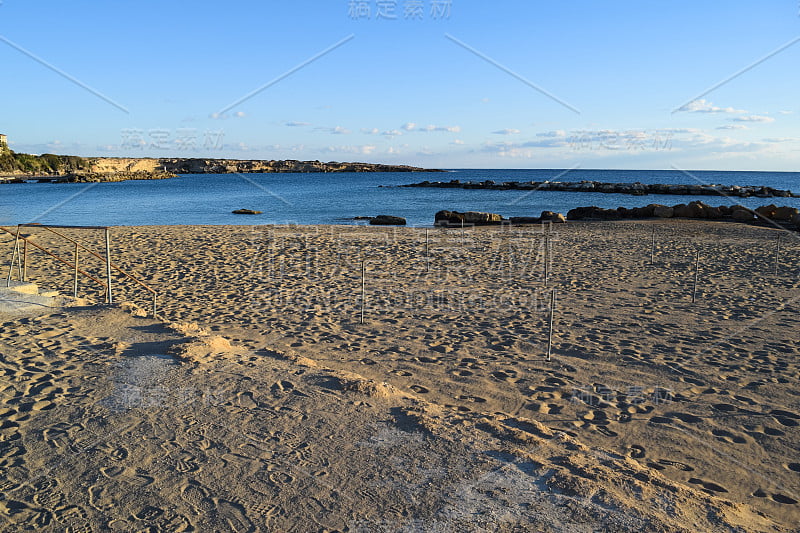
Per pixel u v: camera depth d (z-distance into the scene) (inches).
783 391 222.1
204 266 528.1
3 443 153.5
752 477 156.3
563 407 203.6
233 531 115.0
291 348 272.5
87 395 185.9
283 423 167.6
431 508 123.5
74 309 297.6
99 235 740.0
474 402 206.2
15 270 478.9
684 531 116.1
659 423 190.7
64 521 118.6
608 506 125.0
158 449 150.1
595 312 356.2
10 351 228.1
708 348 278.7
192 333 259.8
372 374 236.1
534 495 129.6
